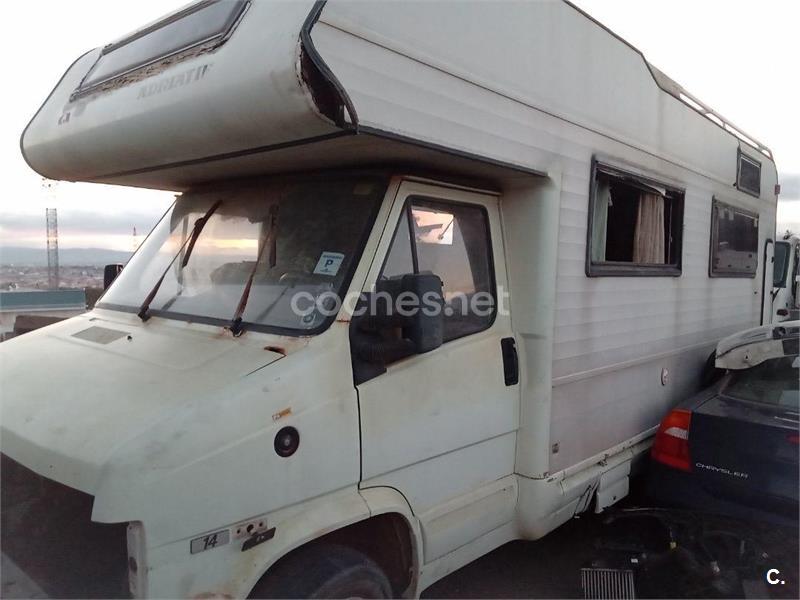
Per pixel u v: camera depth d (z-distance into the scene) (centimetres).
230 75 228
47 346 304
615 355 402
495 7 287
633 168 413
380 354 251
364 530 273
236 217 322
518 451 339
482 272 326
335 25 216
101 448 201
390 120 236
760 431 342
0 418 244
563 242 342
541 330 332
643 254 451
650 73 431
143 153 283
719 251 564
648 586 332
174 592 199
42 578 228
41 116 357
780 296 923
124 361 259
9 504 243
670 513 356
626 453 425
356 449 247
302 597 224
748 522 342
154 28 303
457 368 297
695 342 528
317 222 286
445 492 293
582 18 353
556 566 402
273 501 221
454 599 363
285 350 242
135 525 194
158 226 370
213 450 207
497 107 290
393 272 276
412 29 245
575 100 348
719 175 558
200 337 269
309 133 223
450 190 309
